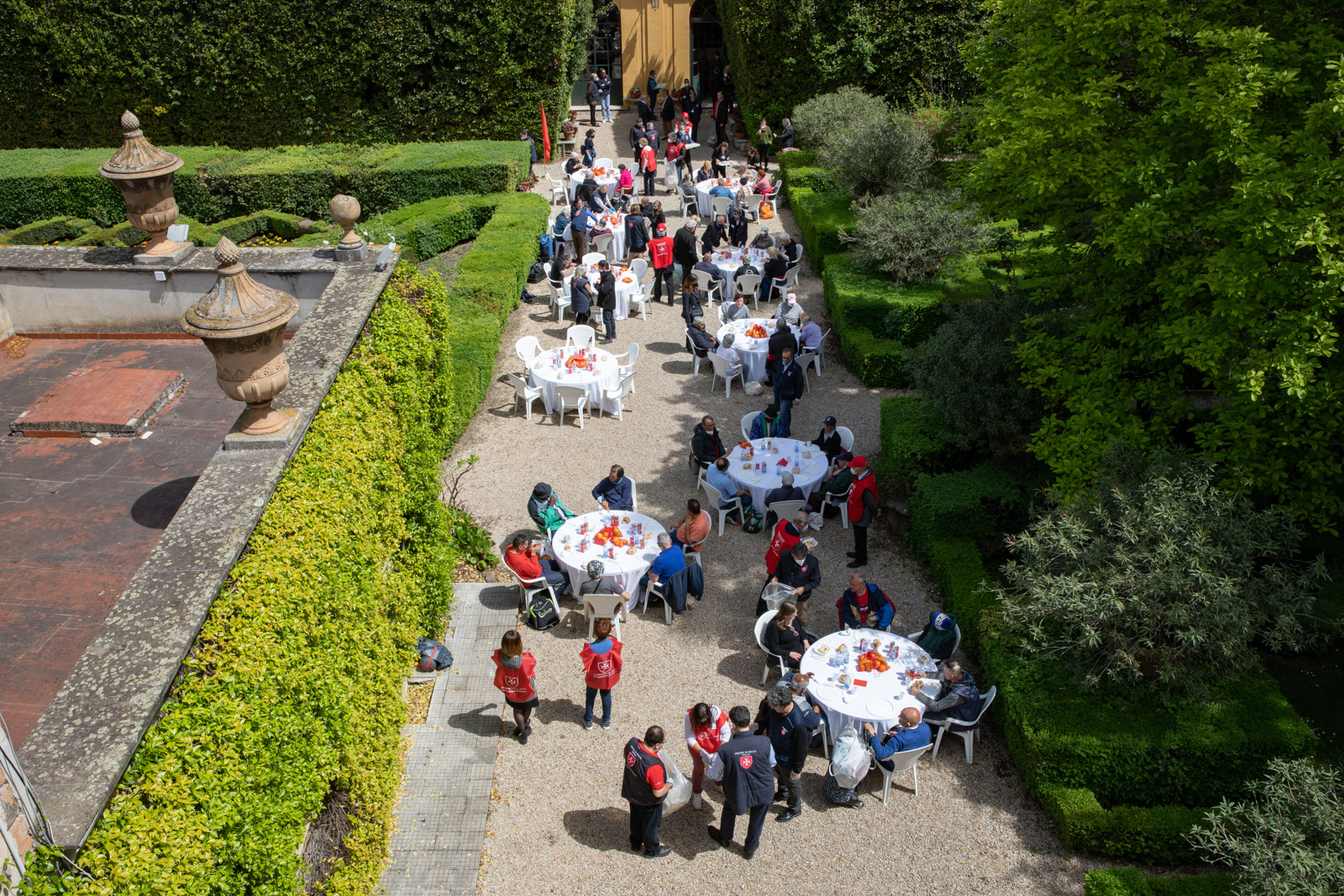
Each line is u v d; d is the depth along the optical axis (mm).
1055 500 10656
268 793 6070
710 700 10531
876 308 17141
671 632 11586
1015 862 8812
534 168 27891
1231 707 9297
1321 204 8617
